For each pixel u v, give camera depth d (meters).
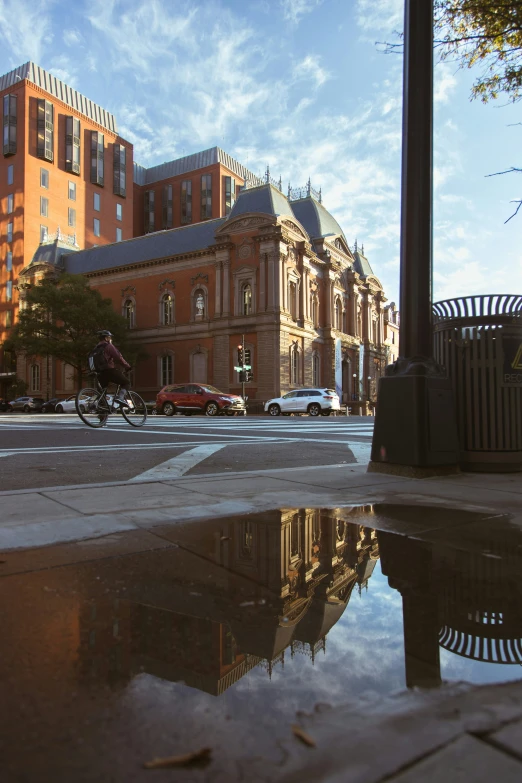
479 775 1.03
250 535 2.96
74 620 1.78
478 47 6.21
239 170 90.12
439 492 4.30
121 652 1.55
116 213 78.50
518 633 1.76
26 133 66.56
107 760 1.05
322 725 1.19
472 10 5.93
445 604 2.02
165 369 49.03
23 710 1.23
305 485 4.52
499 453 5.46
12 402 53.97
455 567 2.47
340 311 54.62
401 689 1.37
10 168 67.62
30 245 66.00
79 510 3.39
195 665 1.48
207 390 30.20
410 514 3.54
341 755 1.08
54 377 56.38
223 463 6.28
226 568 2.38
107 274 53.28
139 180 89.50
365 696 1.33
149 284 50.31
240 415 30.81
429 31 5.23
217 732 1.15
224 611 1.90
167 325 48.56
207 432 11.81
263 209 44.09
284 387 42.62
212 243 47.28
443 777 1.02
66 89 73.75
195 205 85.12
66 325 47.94
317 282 50.28
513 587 2.21
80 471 5.38
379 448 5.32
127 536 2.86
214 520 3.28
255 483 4.57
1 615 1.81
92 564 2.39
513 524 3.29
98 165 75.19
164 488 4.25
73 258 58.41
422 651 1.61
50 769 1.03
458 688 1.38
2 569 2.28
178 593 2.06
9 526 2.95
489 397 5.51
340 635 1.71
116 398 11.28
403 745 1.12
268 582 2.21
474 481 4.90
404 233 5.36
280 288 42.56
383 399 5.34
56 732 1.15
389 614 1.91
